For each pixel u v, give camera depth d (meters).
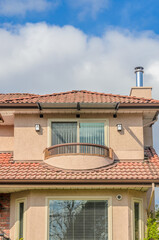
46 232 21.88
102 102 24.05
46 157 23.86
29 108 24.62
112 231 21.97
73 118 25.02
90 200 22.52
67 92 27.02
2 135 26.33
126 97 26.06
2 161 24.27
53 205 22.39
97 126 25.02
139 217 22.78
